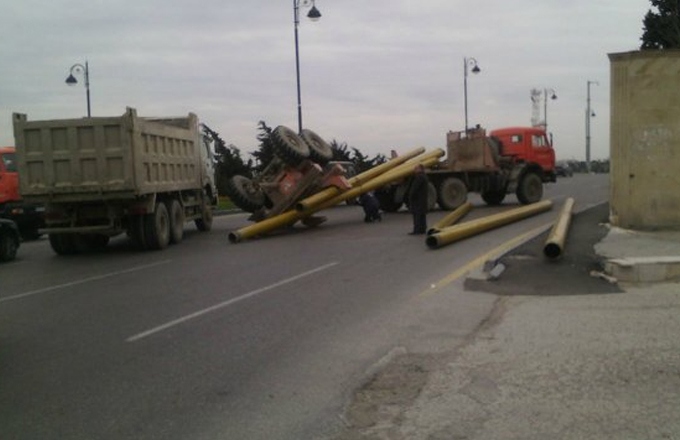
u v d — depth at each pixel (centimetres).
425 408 506
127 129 1513
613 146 1339
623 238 1204
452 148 2725
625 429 452
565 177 7088
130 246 1797
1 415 529
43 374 632
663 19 4125
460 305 851
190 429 487
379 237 1705
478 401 514
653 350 616
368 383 569
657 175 1305
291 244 1639
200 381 593
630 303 809
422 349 662
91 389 584
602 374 559
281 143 1919
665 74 1289
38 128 1532
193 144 2005
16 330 819
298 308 879
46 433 489
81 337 771
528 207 2127
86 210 1598
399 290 973
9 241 1577
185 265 1341
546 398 513
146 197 1602
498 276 991
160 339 746
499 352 636
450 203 2572
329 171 2036
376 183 2258
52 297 1045
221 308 898
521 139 2761
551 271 997
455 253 1331
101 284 1151
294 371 611
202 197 2122
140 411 526
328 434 468
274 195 1959
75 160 1530
